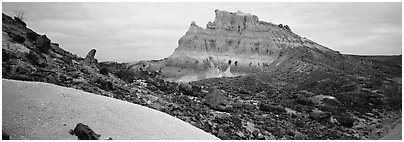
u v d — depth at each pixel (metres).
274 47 127.44
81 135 17.77
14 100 19.83
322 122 42.62
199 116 31.81
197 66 129.62
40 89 21.50
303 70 88.50
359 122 44.81
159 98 34.41
